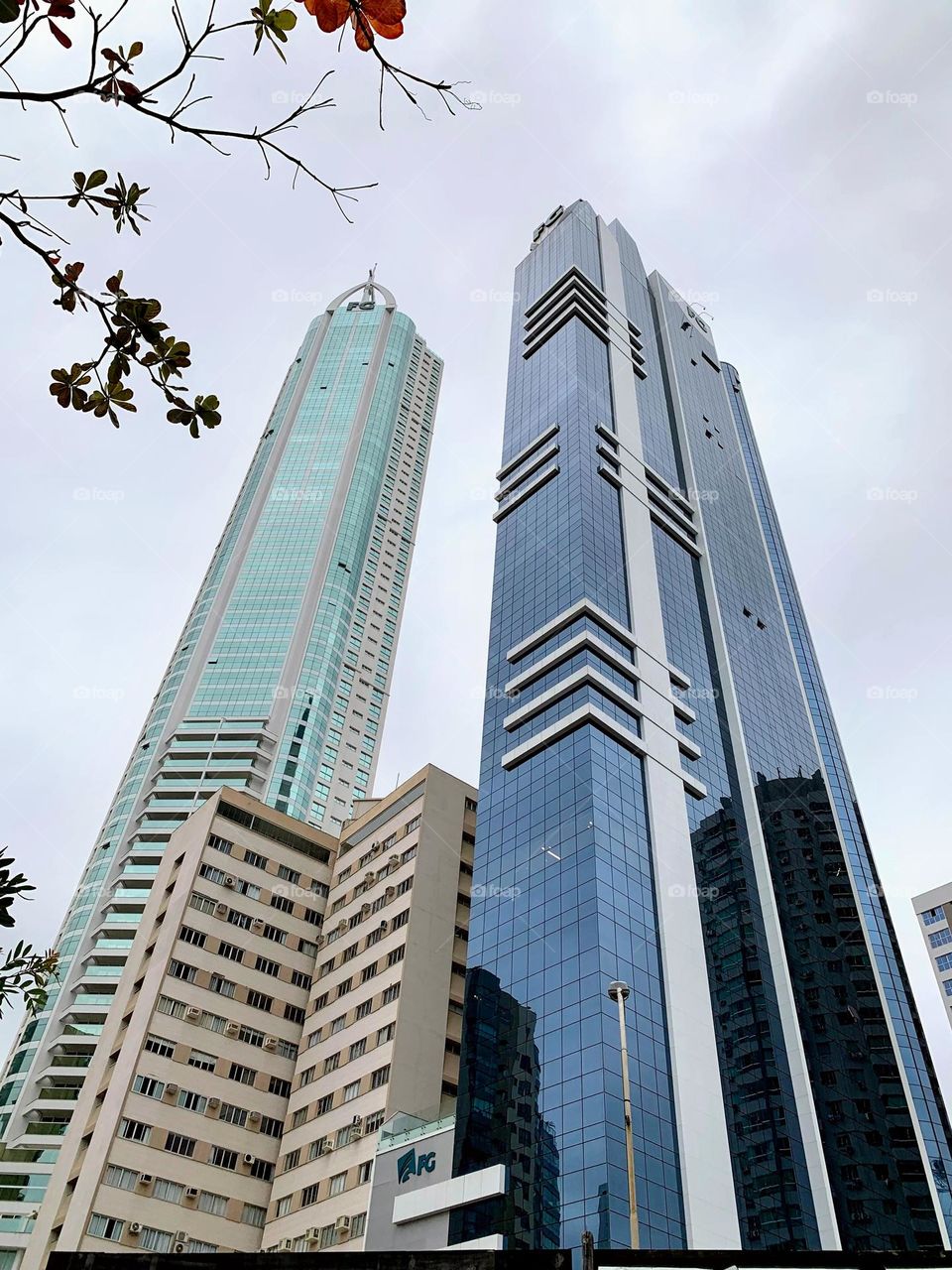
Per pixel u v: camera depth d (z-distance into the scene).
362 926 76.75
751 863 86.62
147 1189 60.50
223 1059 69.19
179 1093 65.50
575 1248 48.84
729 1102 64.12
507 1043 61.28
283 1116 70.31
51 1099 97.62
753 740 98.88
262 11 5.05
